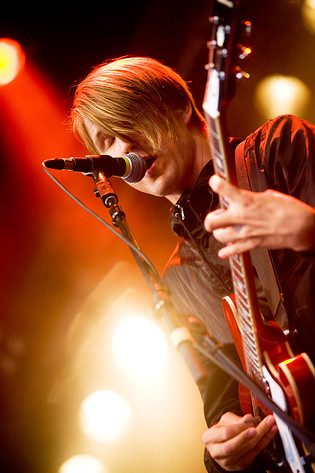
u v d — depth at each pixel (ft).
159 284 3.67
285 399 3.85
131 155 4.91
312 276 4.32
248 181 4.75
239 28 3.15
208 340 3.29
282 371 3.85
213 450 4.51
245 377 3.18
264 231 3.22
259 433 4.17
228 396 5.42
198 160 5.52
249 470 4.75
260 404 4.39
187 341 3.29
